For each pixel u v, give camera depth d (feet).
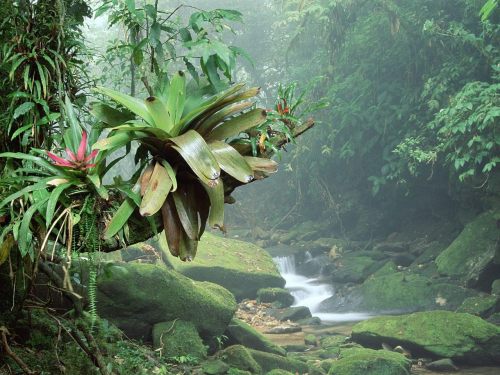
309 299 39.99
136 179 7.66
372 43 44.16
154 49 9.76
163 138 6.96
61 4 8.61
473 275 34.65
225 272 35.27
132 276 19.76
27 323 12.26
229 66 8.46
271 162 7.51
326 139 49.03
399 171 40.81
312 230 51.75
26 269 9.61
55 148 8.55
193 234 7.04
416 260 40.73
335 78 46.01
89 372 12.03
